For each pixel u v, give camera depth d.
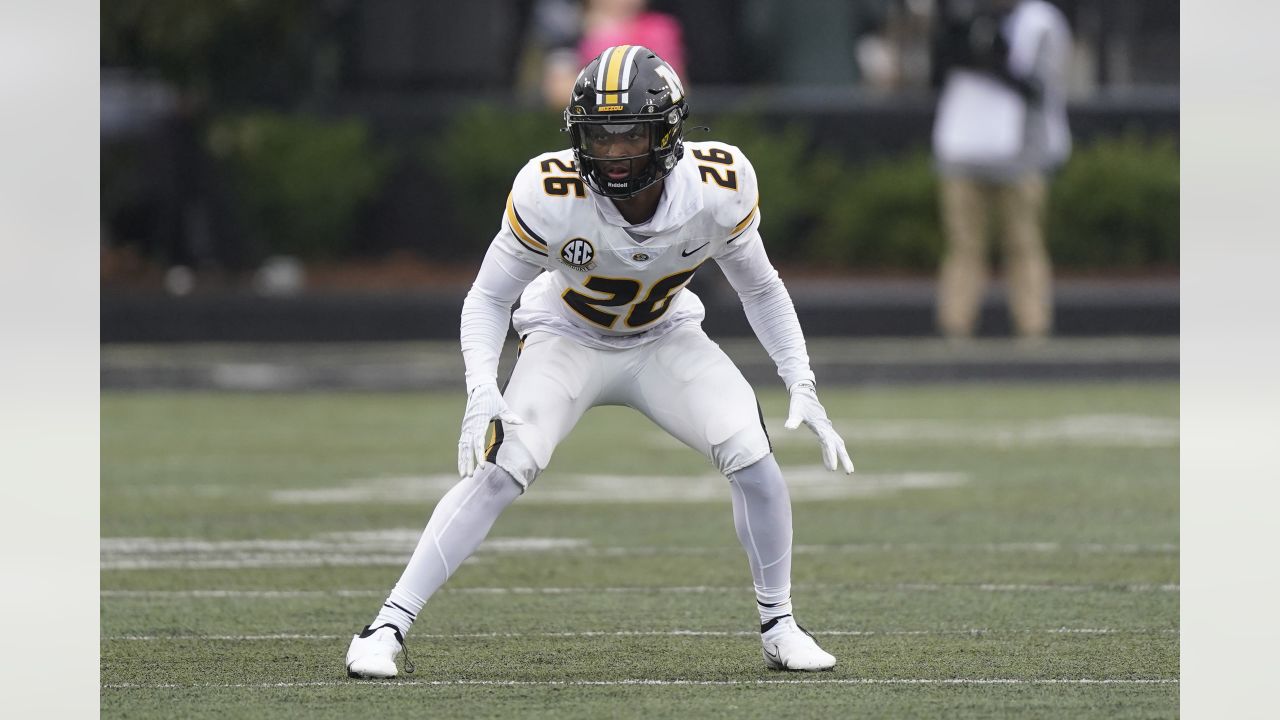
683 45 68.19
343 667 18.28
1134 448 35.44
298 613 21.11
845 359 47.28
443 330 53.06
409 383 46.34
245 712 16.44
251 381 46.75
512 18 69.06
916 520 27.70
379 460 34.19
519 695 16.98
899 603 21.55
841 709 16.39
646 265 17.17
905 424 39.34
